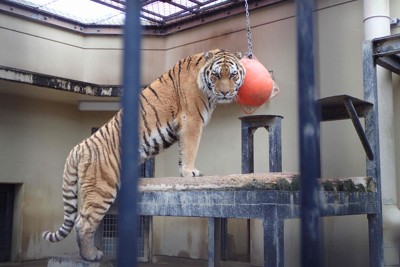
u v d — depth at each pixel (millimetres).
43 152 9266
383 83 6262
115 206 5777
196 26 9086
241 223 8188
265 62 8031
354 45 6961
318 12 7348
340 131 7000
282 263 3518
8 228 8930
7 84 7902
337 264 6871
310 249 1642
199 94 5191
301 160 1672
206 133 8867
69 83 8367
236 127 8422
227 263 7789
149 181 4699
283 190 3602
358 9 6961
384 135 6184
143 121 5422
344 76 7027
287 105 7680
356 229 6719
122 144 1500
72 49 9367
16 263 8594
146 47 9664
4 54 8289
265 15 8102
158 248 9328
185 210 4281
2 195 8906
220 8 8594
